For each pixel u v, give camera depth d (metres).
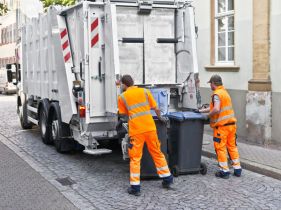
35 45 12.08
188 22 8.87
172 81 9.23
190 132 7.97
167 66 9.19
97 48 8.45
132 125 7.00
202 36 12.84
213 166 8.88
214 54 12.48
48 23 10.53
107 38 8.27
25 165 9.13
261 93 10.52
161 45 9.10
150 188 7.32
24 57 13.59
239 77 11.43
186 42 8.95
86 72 8.41
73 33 9.11
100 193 7.09
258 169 8.31
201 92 12.93
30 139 12.40
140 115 7.02
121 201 6.64
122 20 8.74
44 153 10.37
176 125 7.97
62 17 9.46
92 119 8.52
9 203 6.61
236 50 11.51
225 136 7.91
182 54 9.09
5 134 13.36
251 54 11.00
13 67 15.25
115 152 10.41
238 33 11.41
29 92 13.07
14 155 10.16
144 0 8.73
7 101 27.73
